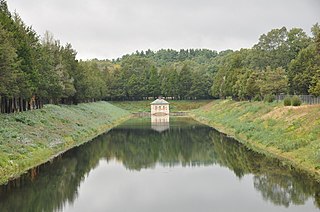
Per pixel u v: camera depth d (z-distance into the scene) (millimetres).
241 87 103375
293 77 73875
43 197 30750
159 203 29406
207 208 27922
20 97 58719
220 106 121500
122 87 177000
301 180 33062
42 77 66500
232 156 47844
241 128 66750
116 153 53094
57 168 41562
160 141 65125
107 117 108562
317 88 51125
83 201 29828
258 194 30750
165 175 39312
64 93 87000
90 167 43281
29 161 40844
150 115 145375
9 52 43125
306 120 48812
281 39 116750
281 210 26438
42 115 65750
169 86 170625
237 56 126875
